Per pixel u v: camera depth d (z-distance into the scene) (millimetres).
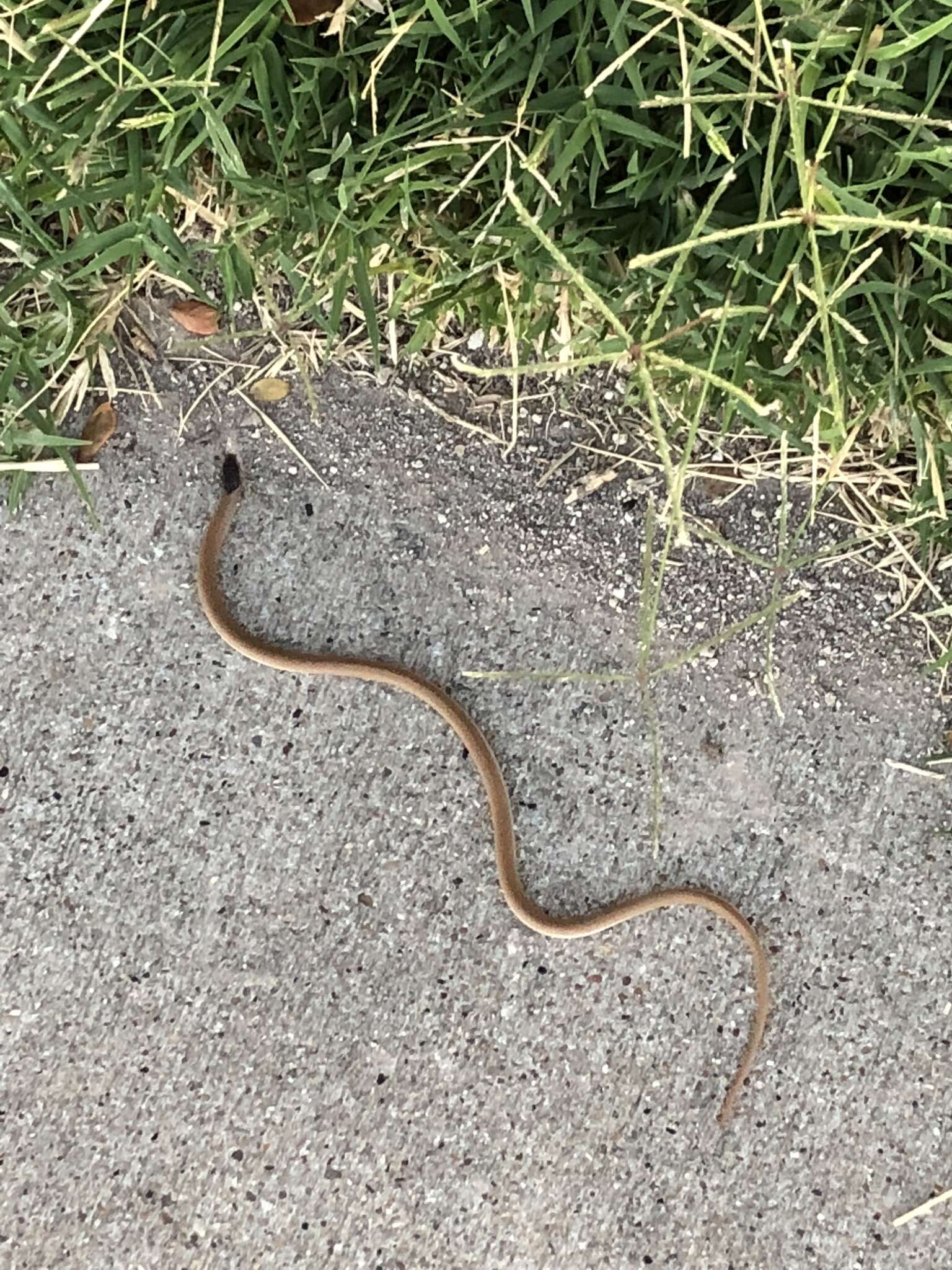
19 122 362
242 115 367
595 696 400
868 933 402
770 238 363
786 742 400
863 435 391
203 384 395
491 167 363
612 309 368
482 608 399
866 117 357
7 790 401
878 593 398
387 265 374
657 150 358
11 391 384
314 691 401
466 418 395
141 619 400
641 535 397
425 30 352
